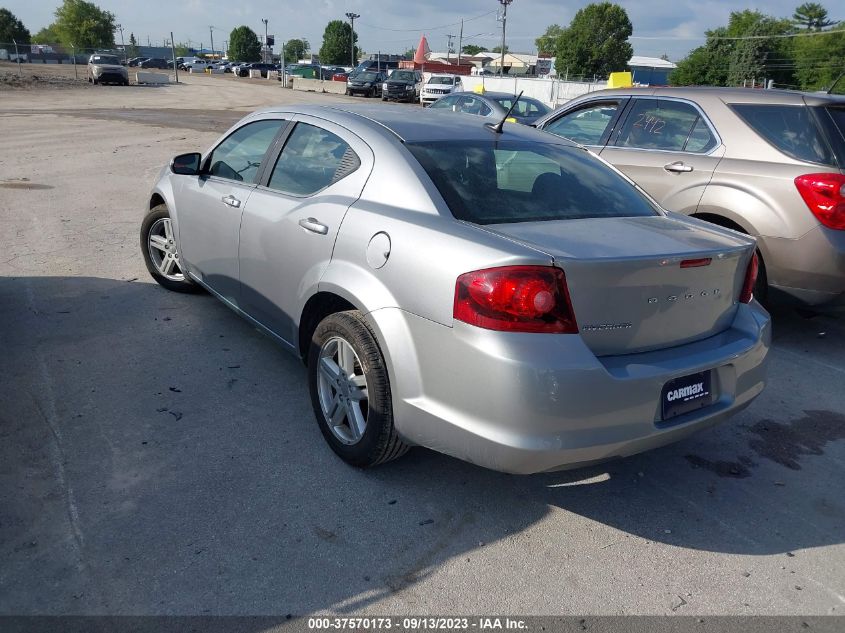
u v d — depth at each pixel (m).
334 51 108.31
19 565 2.70
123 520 2.98
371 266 3.17
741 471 3.63
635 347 2.88
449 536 3.02
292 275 3.75
